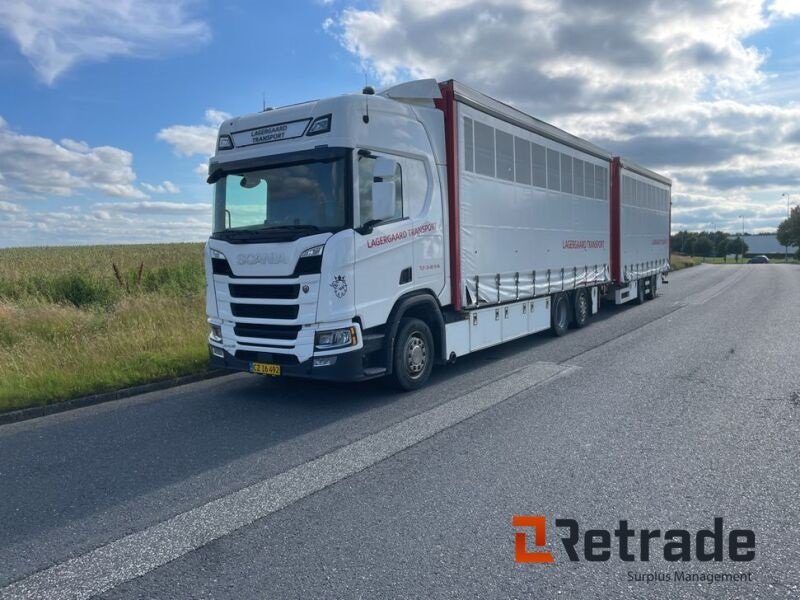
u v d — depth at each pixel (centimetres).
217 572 346
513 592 318
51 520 426
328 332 664
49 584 340
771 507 418
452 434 590
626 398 715
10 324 1107
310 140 696
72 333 1065
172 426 654
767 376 822
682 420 625
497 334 963
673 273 3981
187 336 1043
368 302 696
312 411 696
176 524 411
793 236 8556
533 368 902
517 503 428
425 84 805
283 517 416
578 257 1291
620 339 1161
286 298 684
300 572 343
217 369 918
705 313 1567
